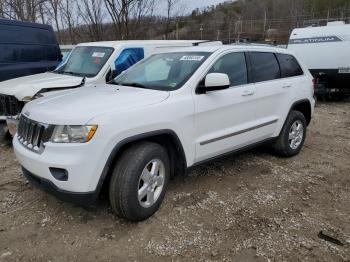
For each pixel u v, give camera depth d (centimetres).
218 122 427
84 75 674
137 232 348
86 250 321
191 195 424
